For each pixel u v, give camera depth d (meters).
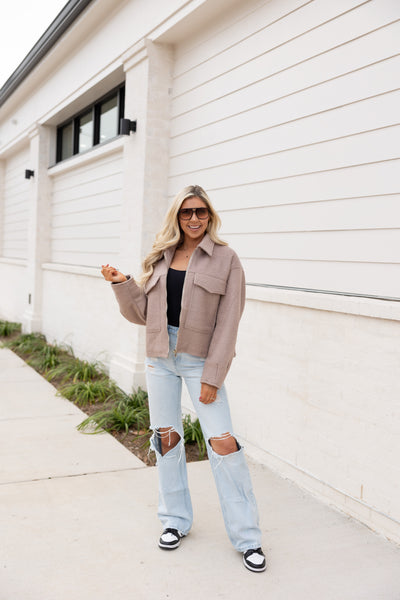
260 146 3.81
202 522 2.84
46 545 2.55
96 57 6.18
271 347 3.59
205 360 2.40
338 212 3.14
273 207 3.69
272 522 2.84
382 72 2.84
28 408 4.97
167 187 5.15
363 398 2.86
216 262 2.40
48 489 3.21
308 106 3.36
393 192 2.78
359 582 2.31
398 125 2.75
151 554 2.49
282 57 3.59
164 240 2.48
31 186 9.08
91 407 5.07
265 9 3.75
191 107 4.72
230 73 4.16
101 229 6.67
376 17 2.87
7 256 11.63
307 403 3.27
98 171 6.77
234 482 2.40
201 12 4.24
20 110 9.69
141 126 5.09
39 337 8.66
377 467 2.78
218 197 4.33
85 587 2.21
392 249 2.79
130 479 3.41
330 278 3.21
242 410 3.90
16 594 2.14
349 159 3.05
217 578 2.31
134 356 5.25
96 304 6.60
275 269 3.67
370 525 2.81
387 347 2.71
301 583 2.29
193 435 4.00
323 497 3.13
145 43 4.91
